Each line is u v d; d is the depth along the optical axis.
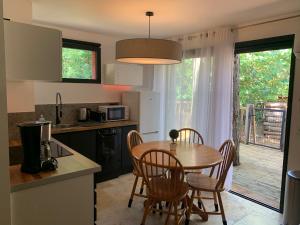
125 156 4.10
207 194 3.37
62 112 3.87
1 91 1.24
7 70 1.60
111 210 2.88
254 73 5.48
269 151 5.64
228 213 2.87
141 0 2.46
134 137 3.29
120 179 3.89
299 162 2.75
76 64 4.02
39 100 3.63
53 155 2.01
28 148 1.59
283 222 2.58
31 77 1.69
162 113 4.59
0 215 1.30
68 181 1.63
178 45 2.41
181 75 4.21
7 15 2.36
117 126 3.91
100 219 2.68
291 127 2.79
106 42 4.29
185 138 3.71
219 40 3.47
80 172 1.67
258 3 2.50
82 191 1.70
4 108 1.26
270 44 3.07
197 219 2.73
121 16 3.05
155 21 3.27
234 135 4.49
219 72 3.49
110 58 4.38
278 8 2.66
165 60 2.53
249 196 3.34
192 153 2.70
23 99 2.53
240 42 3.38
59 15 3.05
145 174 2.45
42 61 1.73
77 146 3.47
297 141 2.75
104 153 3.78
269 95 5.75
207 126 3.70
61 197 1.61
